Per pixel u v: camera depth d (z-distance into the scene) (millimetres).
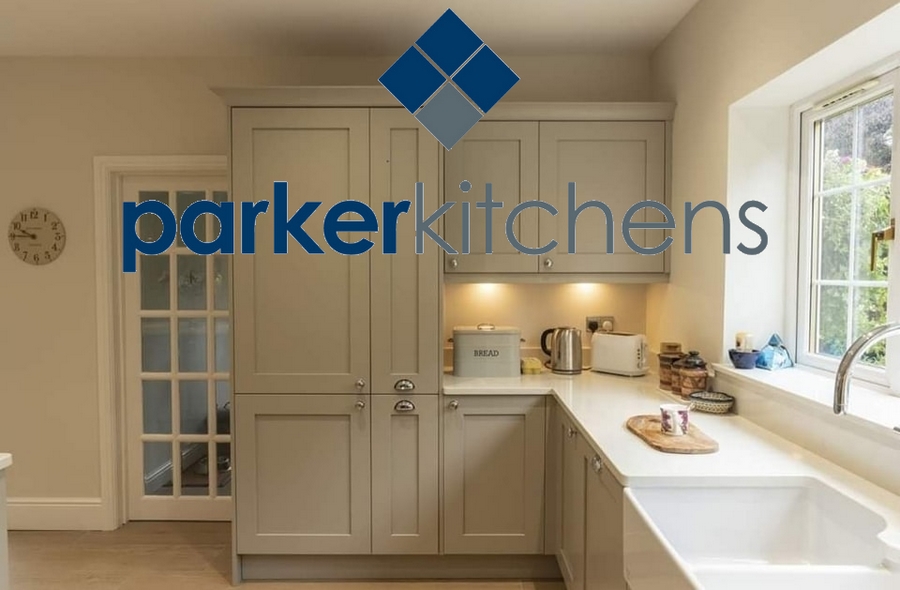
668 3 2498
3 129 3125
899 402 1627
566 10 2561
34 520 3189
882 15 1441
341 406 2604
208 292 3240
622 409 2236
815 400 1672
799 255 2193
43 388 3188
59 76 3107
